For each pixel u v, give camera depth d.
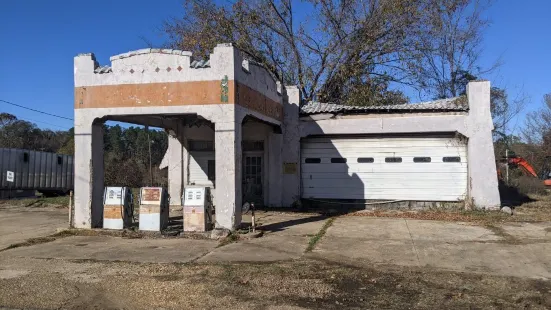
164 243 10.36
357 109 16.25
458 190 15.84
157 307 6.00
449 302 6.10
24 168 26.11
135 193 23.73
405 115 15.98
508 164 27.59
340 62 25.67
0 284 7.05
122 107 11.82
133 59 11.80
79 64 12.12
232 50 11.31
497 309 5.83
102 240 10.83
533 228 12.05
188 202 11.48
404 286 6.84
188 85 11.50
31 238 11.16
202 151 17.94
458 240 10.45
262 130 17.34
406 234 11.27
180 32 26.83
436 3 25.14
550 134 40.41
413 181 16.22
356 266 8.06
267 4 25.72
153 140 55.28
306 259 8.63
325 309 5.87
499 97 30.31
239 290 6.67
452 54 28.00
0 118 51.94
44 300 6.28
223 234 10.83
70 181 29.52
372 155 16.62
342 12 25.52
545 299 6.21
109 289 6.77
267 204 17.19
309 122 16.84
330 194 16.95
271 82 15.08
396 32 25.00
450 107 15.54
